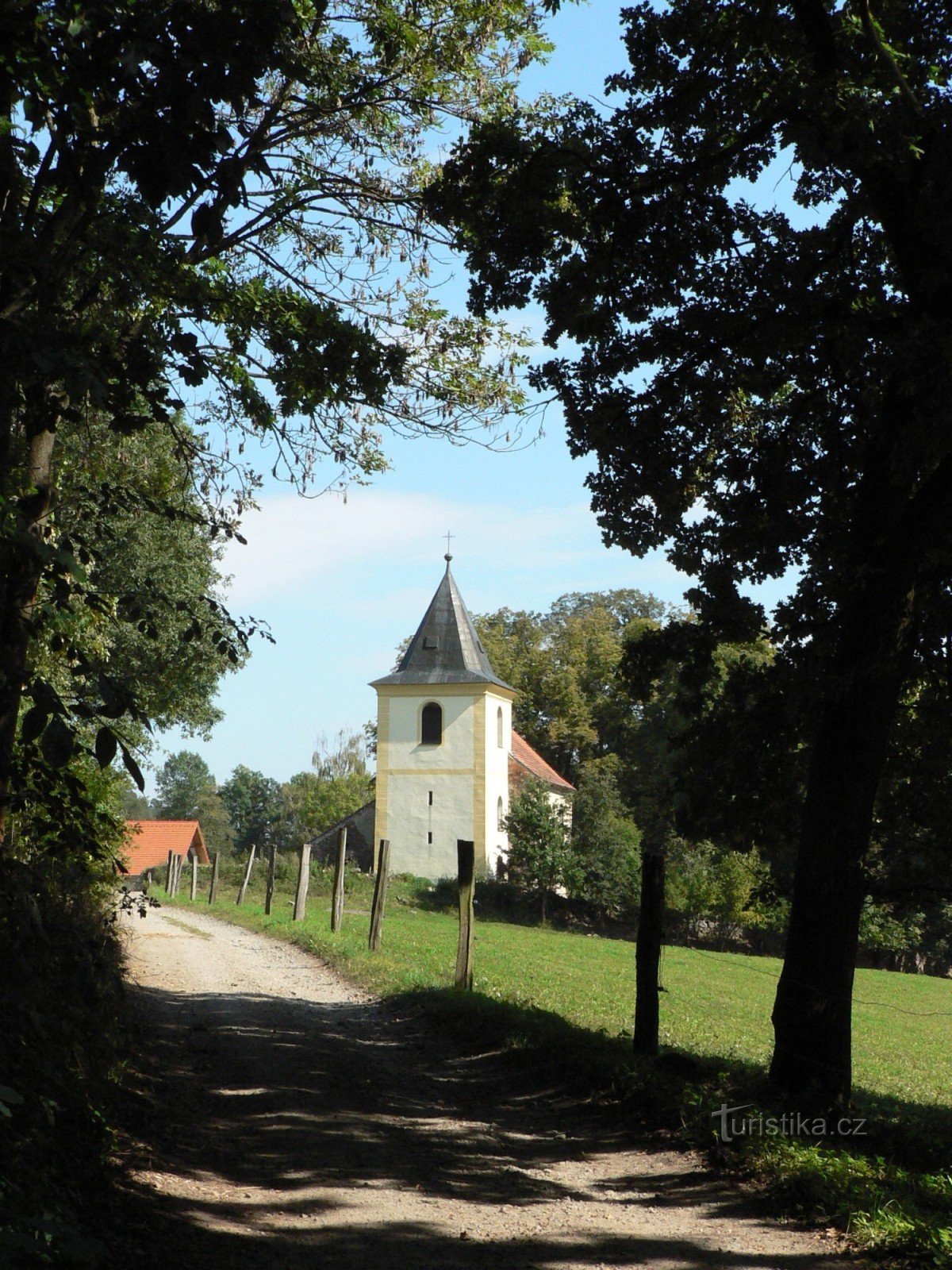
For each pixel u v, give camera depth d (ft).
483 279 40.42
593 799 199.62
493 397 44.27
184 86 15.42
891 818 43.11
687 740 44.11
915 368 32.22
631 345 41.42
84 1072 24.73
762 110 37.32
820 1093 32.07
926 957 182.29
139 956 68.90
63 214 24.70
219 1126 27.25
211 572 105.50
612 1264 18.88
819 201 40.57
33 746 18.11
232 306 34.40
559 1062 35.63
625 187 38.42
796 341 39.93
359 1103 31.19
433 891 189.47
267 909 114.73
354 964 67.56
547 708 263.29
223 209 16.26
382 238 44.11
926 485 34.91
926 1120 35.29
